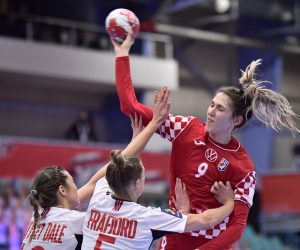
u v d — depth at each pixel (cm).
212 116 951
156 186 3156
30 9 4669
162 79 4416
